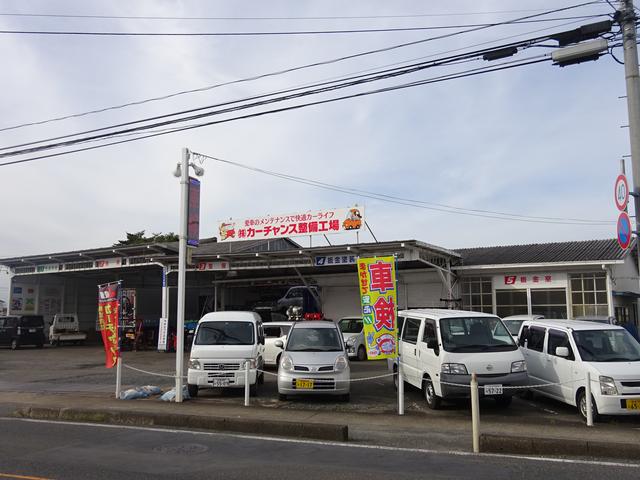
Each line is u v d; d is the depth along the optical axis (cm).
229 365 1180
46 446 751
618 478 593
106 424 930
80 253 2641
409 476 595
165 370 1783
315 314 2312
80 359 2216
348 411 1017
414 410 1038
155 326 2789
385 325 994
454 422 901
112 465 642
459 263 2206
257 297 3091
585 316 1944
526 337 1160
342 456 690
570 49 982
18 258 2919
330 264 2155
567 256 2048
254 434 836
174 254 2484
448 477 591
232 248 2795
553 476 599
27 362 2103
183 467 632
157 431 862
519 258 2164
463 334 1038
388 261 1005
